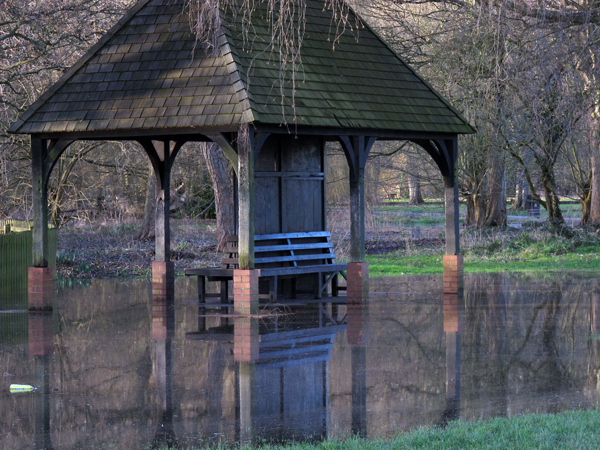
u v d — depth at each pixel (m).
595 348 11.08
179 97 14.39
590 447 6.29
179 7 15.70
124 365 10.33
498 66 18.19
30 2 22.11
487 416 7.62
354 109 15.52
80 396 8.68
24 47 22.66
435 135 16.94
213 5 14.38
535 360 10.31
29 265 19.41
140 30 15.72
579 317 13.88
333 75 15.97
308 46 16.16
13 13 21.17
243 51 14.84
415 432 6.89
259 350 11.28
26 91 23.81
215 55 14.64
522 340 11.75
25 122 15.20
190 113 14.06
